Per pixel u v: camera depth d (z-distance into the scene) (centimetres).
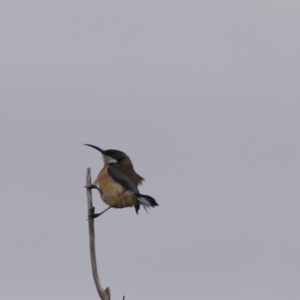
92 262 1095
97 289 1080
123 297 930
